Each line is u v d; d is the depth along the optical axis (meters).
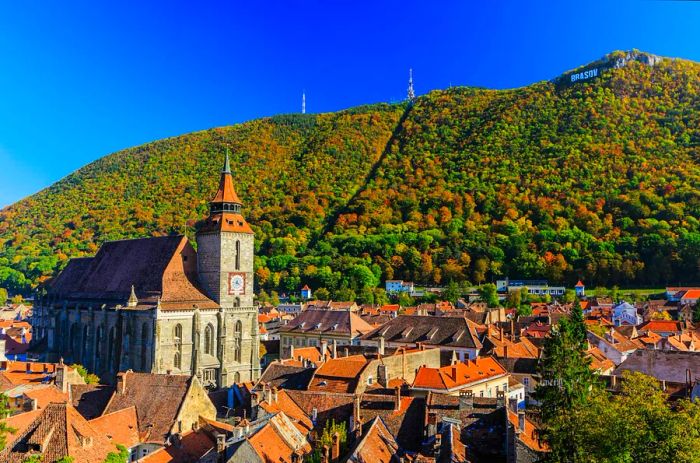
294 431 74.88
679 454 48.09
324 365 109.44
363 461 63.22
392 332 171.88
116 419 87.50
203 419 91.12
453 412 74.38
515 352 153.00
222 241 151.50
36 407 90.00
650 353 105.00
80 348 163.12
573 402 70.44
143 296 149.25
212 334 149.62
